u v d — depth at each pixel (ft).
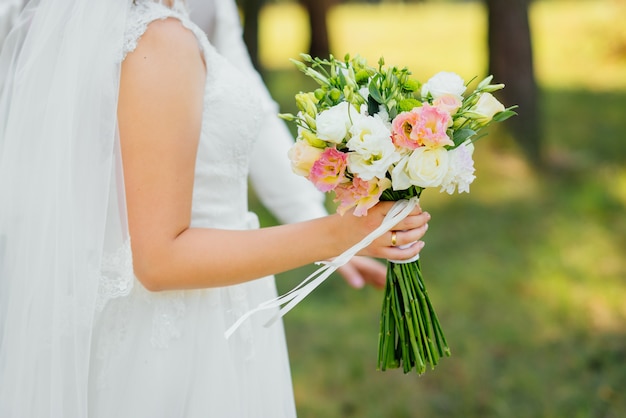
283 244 4.77
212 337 5.21
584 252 17.51
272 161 6.75
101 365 5.03
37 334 4.84
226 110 5.16
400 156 4.57
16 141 4.93
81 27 4.72
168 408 5.09
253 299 5.68
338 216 4.82
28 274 4.91
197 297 5.22
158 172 4.61
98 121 4.65
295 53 49.42
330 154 4.57
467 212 20.52
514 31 23.59
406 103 4.66
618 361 12.58
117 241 4.77
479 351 13.08
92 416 5.03
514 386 11.91
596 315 14.35
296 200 6.79
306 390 11.93
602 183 22.08
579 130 27.99
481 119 4.69
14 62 5.22
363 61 5.03
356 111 4.61
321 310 14.93
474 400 11.57
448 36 52.65
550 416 11.13
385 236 4.88
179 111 4.67
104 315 5.04
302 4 43.45
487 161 23.71
